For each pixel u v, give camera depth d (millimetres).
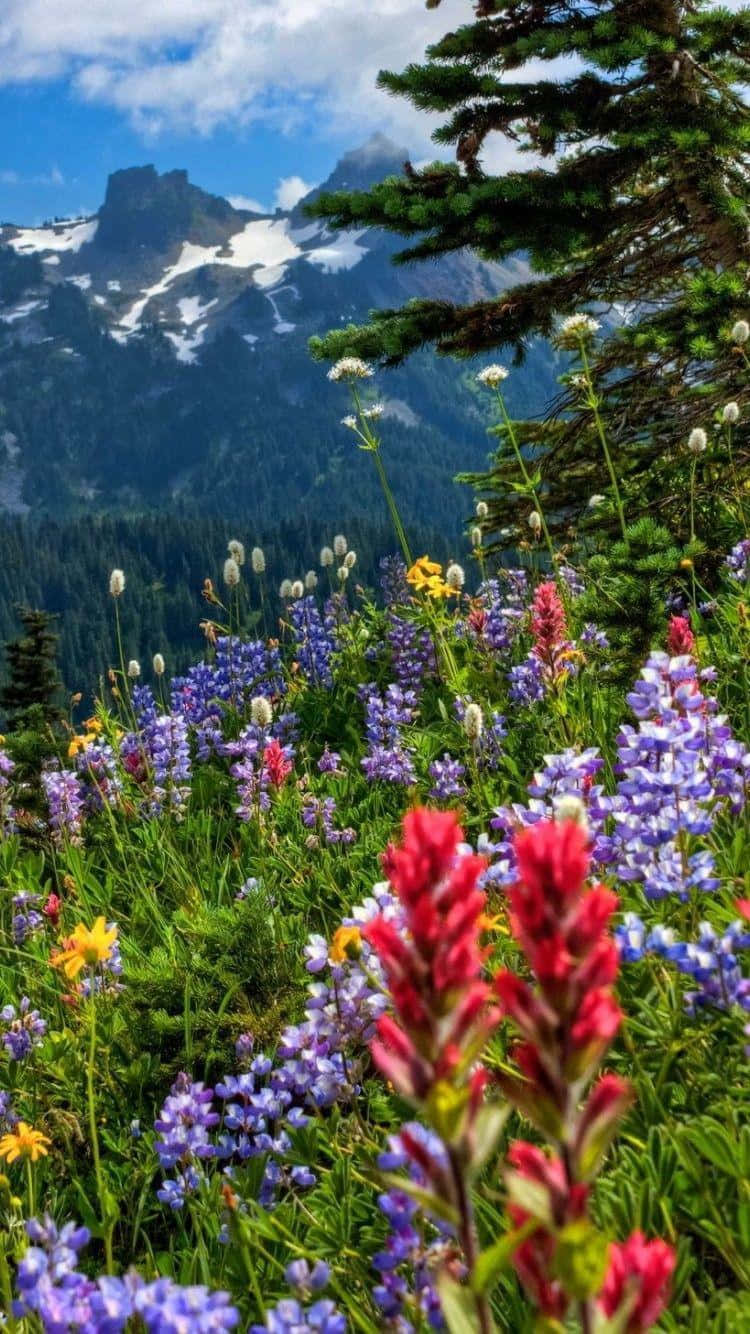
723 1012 2793
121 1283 1994
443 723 7840
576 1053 1101
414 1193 1194
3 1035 4797
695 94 11055
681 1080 2959
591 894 1149
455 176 10977
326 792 7734
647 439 10836
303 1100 3910
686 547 7344
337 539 10891
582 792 3676
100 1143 4262
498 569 10664
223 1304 1904
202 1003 4629
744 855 3855
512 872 3555
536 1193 1125
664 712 3422
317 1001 3279
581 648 7031
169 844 7043
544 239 10547
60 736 9164
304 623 10203
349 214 10750
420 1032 1150
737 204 10602
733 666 6402
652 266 12180
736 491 9109
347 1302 2609
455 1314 1214
